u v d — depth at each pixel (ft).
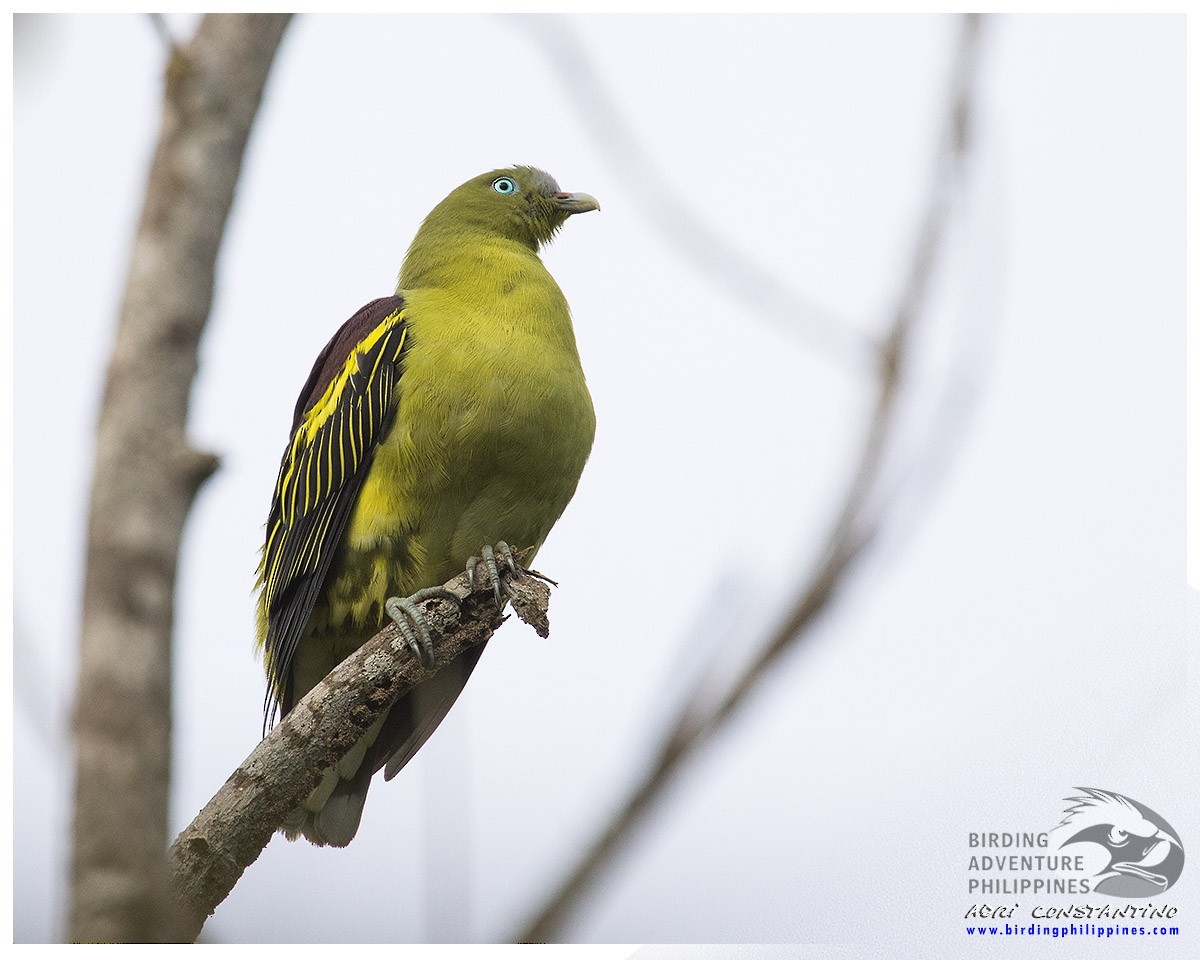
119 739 12.59
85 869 12.03
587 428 37.60
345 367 37.19
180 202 15.79
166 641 13.30
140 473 14.03
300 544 36.58
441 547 36.70
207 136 16.17
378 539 36.11
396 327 36.96
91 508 13.91
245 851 26.35
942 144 13.03
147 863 12.12
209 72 16.38
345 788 36.47
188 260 15.46
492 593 29.63
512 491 36.50
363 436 36.24
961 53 13.37
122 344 14.93
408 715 36.63
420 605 29.17
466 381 35.58
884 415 11.32
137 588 13.44
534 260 41.11
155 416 14.52
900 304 12.09
